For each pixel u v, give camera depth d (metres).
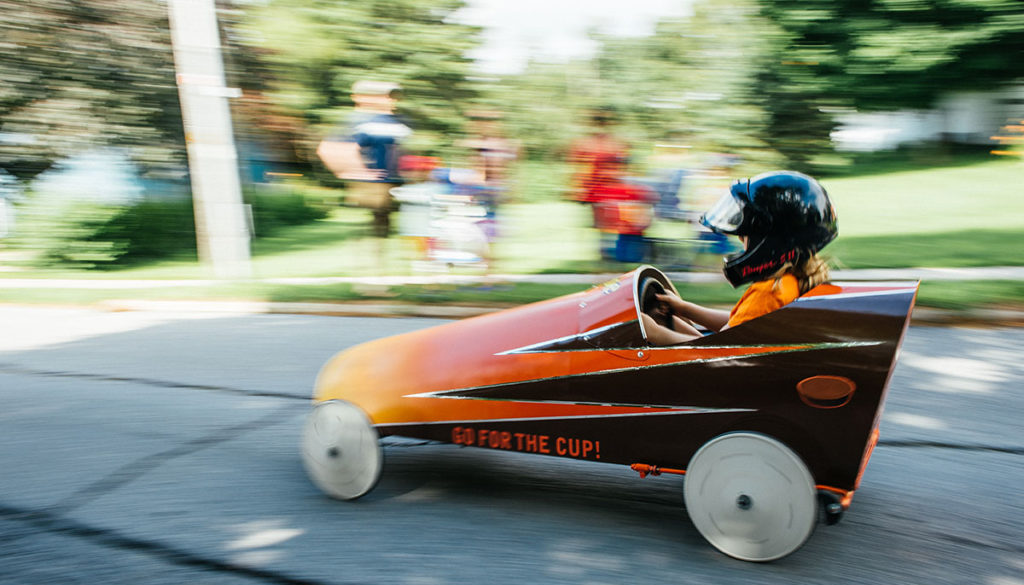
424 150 11.05
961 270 7.60
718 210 3.04
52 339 6.74
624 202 7.61
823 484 2.83
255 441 4.25
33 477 3.89
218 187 8.75
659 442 2.98
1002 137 17.16
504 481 3.64
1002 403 4.43
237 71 12.07
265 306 7.53
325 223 12.98
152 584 2.87
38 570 2.99
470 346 3.30
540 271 8.45
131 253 10.80
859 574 2.80
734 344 2.85
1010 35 14.91
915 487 3.46
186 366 5.72
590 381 3.05
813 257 2.93
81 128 10.48
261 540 3.16
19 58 10.05
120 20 10.24
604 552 2.99
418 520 3.29
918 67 14.59
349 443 3.39
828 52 13.33
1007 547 2.97
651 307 3.31
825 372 2.72
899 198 12.88
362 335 6.41
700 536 3.09
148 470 3.91
